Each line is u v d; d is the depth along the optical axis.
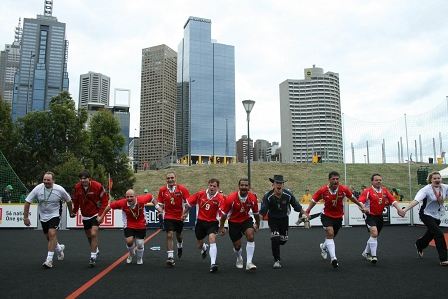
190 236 14.66
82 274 6.98
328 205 7.91
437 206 8.17
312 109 110.62
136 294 5.45
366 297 5.30
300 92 111.56
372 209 8.30
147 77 140.38
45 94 191.00
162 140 135.62
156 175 55.16
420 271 7.27
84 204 7.96
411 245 11.34
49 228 7.75
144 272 7.20
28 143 30.08
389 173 44.25
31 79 189.12
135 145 162.50
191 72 125.88
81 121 31.34
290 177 51.62
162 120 136.25
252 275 6.92
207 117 125.25
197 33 128.38
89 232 8.16
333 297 5.30
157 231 16.66
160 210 8.05
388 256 9.23
